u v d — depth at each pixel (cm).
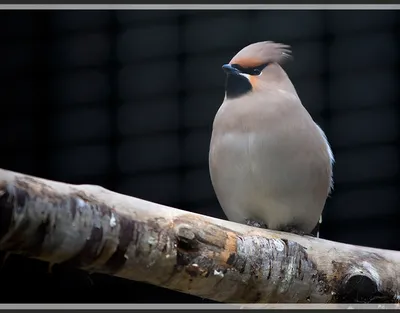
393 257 707
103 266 584
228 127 831
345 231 1090
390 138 1088
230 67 877
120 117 1048
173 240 609
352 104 1085
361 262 693
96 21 1052
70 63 1041
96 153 1035
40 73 1036
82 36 1048
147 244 595
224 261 640
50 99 1034
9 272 955
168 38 1073
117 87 1052
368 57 1084
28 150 1023
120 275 598
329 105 1087
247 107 835
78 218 561
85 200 568
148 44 1062
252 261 654
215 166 841
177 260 611
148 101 1055
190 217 629
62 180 1023
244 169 823
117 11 1062
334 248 694
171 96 1066
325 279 682
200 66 1072
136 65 1056
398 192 1085
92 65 1047
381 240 1085
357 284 683
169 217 614
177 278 620
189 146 1062
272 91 856
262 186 821
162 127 1059
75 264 573
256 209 842
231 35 1080
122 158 1041
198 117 1066
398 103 1085
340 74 1086
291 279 670
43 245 551
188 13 1078
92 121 1038
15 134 1022
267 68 878
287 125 823
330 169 862
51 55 1039
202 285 636
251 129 822
